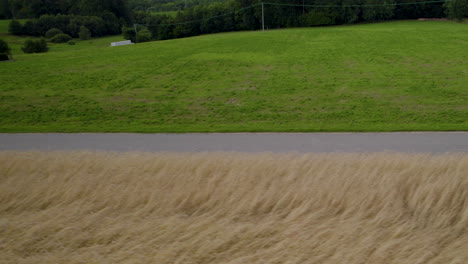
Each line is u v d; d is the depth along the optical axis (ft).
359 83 76.69
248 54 112.98
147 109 63.16
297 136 43.27
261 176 27.53
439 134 41.96
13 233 23.57
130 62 109.40
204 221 23.95
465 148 36.65
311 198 25.39
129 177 28.40
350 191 25.57
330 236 22.27
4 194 27.37
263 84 78.69
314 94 69.62
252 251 21.54
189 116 58.23
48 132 48.37
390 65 92.22
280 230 23.06
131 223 24.14
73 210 25.57
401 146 38.04
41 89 80.94
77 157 32.24
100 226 24.07
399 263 20.12
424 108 57.98
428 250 20.97
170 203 25.98
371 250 21.12
